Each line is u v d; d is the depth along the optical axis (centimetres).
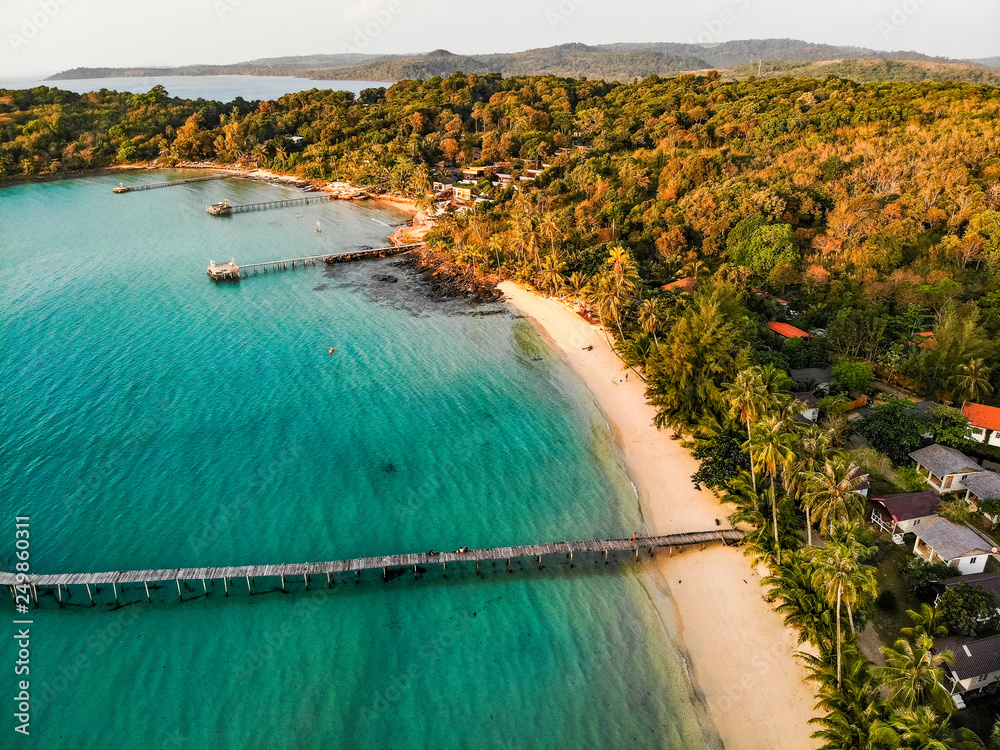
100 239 15250
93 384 8400
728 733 4156
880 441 6297
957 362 7075
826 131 15325
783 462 4944
